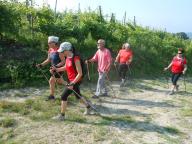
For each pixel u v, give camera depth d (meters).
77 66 7.89
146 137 7.71
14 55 12.70
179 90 13.89
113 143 7.21
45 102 9.62
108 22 19.48
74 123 8.16
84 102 8.67
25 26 14.39
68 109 9.24
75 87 8.23
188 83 16.59
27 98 10.05
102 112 9.34
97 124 8.22
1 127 7.73
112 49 17.42
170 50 21.59
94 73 14.09
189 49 23.22
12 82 11.27
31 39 14.13
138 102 10.95
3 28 12.84
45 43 14.16
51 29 14.98
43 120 8.26
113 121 8.56
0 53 12.54
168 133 8.12
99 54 10.79
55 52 9.23
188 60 22.53
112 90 12.30
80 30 16.30
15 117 8.36
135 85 13.97
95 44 16.22
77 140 7.23
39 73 12.01
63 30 15.47
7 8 12.92
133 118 9.02
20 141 7.05
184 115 9.71
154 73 18.00
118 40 18.03
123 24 21.27
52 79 9.64
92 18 18.45
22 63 12.05
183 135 8.08
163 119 9.20
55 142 7.07
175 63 12.69
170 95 12.55
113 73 14.99
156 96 12.18
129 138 7.56
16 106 9.08
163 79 16.88
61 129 7.75
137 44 19.14
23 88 11.09
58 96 10.36
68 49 7.87
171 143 7.48
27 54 12.99
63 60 9.17
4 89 10.74
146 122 8.78
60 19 17.02
